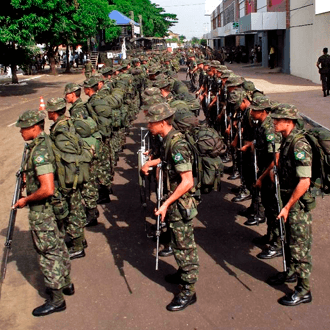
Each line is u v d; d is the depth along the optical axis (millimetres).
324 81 16328
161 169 4047
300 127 4047
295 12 25844
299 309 4051
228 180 7738
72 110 6043
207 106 9758
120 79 10438
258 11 34406
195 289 4438
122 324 3938
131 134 12062
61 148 4180
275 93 18438
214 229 5832
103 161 6730
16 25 20828
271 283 4461
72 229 5078
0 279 4727
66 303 4289
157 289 4480
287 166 3969
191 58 21016
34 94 23641
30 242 5664
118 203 6902
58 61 52000
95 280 4688
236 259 5016
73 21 33562
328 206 6387
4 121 15047
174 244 4055
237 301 4211
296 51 26031
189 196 3973
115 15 45062
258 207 5695
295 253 4047
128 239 5633
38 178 3797
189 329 3830
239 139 6156
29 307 4262
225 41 53562
